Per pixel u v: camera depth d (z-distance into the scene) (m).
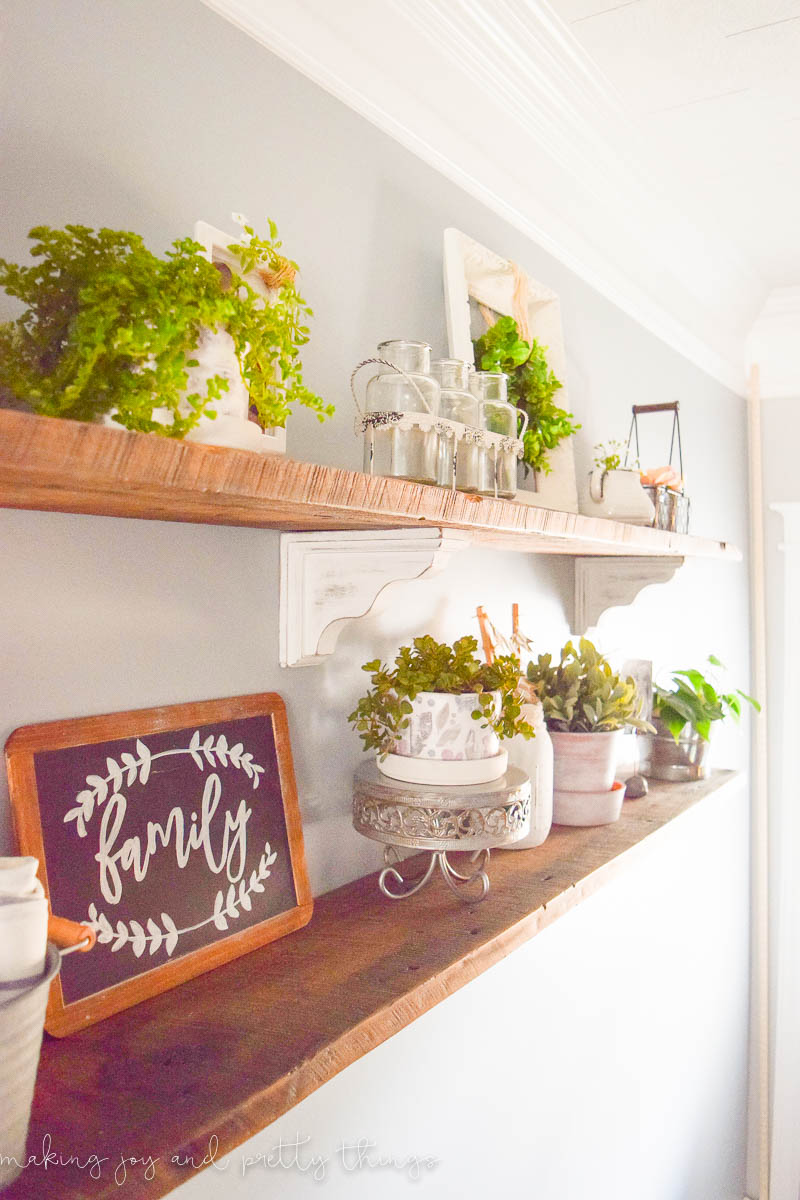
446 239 1.29
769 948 3.01
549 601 1.71
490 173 1.47
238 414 0.71
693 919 2.43
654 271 2.18
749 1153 2.97
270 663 1.02
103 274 0.60
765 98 1.60
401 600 1.26
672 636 2.39
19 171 0.73
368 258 1.18
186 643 0.91
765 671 3.04
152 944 0.82
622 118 1.66
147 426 0.61
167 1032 0.76
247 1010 0.80
